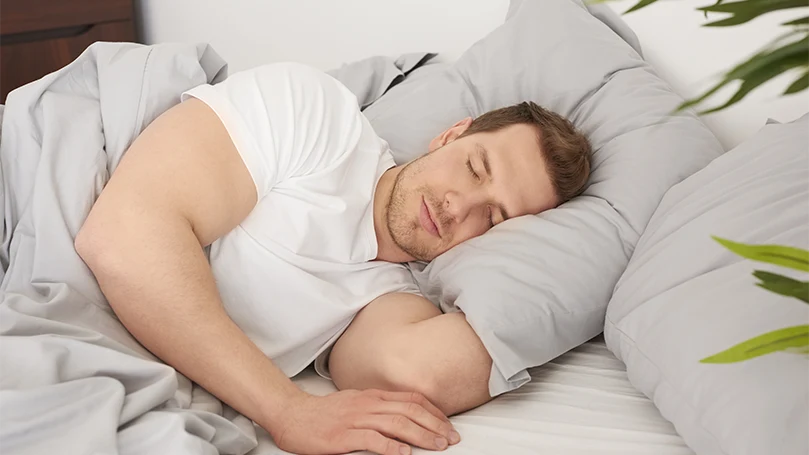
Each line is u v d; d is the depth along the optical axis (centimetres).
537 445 94
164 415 82
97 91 120
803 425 78
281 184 115
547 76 151
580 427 98
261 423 97
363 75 172
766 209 103
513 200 128
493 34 160
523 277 113
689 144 133
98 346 87
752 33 150
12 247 108
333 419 95
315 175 116
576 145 131
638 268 111
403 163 148
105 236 99
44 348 83
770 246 44
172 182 103
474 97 154
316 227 116
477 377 106
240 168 109
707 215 109
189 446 79
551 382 112
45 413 77
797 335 45
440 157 130
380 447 91
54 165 107
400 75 175
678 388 92
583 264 117
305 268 116
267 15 208
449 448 94
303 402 97
